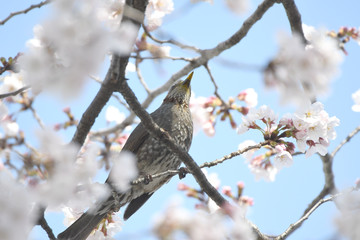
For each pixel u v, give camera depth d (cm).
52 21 426
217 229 545
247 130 914
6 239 442
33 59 441
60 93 431
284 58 520
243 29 926
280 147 884
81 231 927
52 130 498
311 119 853
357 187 723
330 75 525
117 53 653
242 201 998
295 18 920
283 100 543
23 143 572
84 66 431
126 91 780
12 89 828
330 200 943
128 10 592
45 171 510
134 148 1114
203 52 973
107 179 1059
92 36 433
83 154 536
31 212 541
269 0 888
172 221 527
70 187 489
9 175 489
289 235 920
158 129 862
